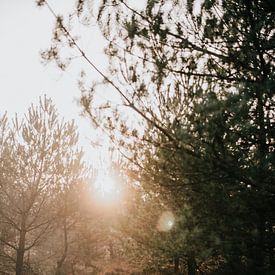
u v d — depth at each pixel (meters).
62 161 12.71
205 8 3.71
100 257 14.92
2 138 12.67
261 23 3.50
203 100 3.38
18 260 12.56
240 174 3.58
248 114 3.42
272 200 3.61
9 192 12.30
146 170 4.38
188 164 3.72
